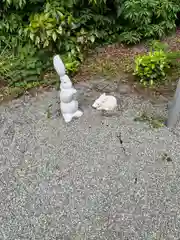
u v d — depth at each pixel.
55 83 3.28
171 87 3.08
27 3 3.52
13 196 2.22
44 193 2.22
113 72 3.37
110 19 3.76
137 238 1.91
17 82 3.30
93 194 2.17
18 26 3.59
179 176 2.24
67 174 2.33
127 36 3.73
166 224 1.97
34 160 2.47
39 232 1.99
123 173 2.29
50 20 3.19
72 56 3.44
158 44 3.55
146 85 3.13
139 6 3.55
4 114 2.97
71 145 2.56
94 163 2.39
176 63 3.35
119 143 2.54
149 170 2.30
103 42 3.82
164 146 2.47
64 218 2.05
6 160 2.51
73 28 3.39
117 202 2.11
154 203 2.09
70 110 2.75
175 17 3.80
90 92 3.12
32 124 2.81
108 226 1.98
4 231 2.01
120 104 2.93
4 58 3.48
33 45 3.39
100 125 2.71
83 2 3.59
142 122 2.71
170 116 2.61
